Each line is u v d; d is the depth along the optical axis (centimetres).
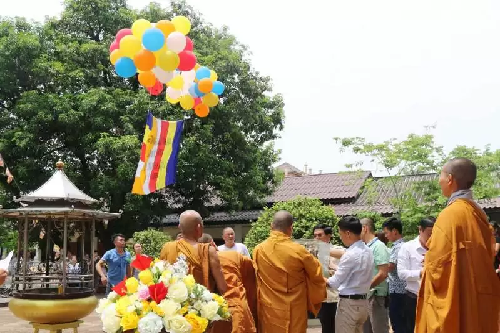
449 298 341
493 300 349
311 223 1076
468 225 354
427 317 354
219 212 2162
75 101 1589
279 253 489
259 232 1136
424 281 365
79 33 1739
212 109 1633
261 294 493
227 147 1720
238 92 1722
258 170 1841
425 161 1238
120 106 1588
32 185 1616
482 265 349
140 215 1675
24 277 577
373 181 1523
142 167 1128
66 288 577
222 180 1675
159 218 1820
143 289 334
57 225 612
